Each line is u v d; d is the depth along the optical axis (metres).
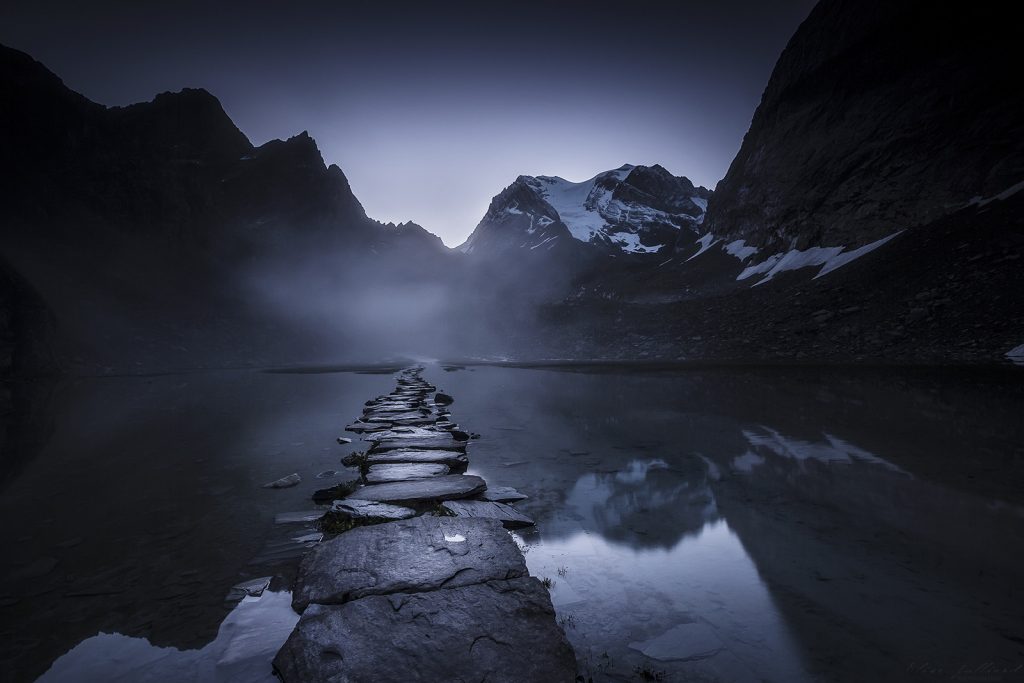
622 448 9.88
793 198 68.75
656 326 56.62
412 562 4.50
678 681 2.94
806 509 5.97
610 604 3.93
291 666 3.03
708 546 5.01
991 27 55.00
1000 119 48.69
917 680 2.86
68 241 52.88
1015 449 8.73
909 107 59.38
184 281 63.78
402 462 8.55
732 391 19.05
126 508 6.52
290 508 6.56
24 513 6.31
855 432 10.51
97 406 18.06
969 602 3.74
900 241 46.09
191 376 35.94
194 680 3.01
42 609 3.87
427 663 3.05
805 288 48.19
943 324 31.53
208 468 8.70
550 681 2.92
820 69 76.69
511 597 3.87
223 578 4.45
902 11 64.44
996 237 36.22
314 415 15.28
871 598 3.85
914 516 5.59
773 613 3.71
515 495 6.84
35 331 36.41
